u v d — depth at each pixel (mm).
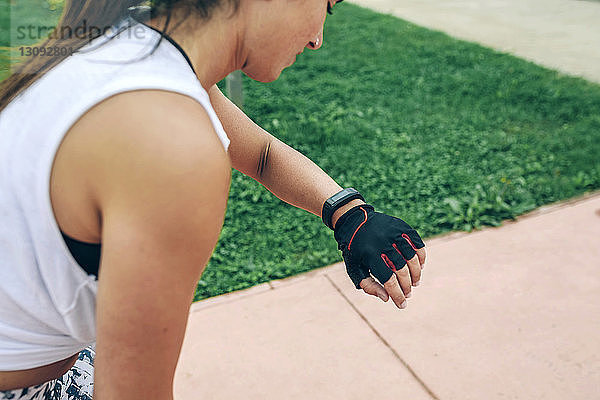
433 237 3650
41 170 638
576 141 5023
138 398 680
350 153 4852
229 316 2961
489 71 6840
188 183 602
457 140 5086
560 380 2510
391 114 5648
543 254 3381
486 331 2797
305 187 1108
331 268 3365
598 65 7152
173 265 627
